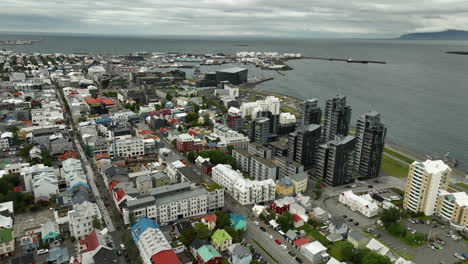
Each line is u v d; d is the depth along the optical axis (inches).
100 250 6422.2
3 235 6860.2
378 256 6614.2
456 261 7234.3
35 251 7017.7
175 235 7647.6
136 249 6968.5
